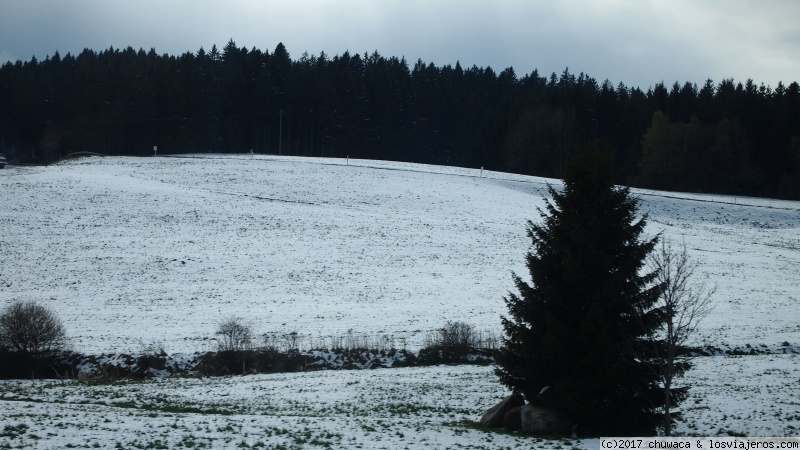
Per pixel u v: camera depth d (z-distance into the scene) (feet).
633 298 67.26
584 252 67.21
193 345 114.73
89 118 400.88
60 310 137.69
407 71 544.62
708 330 125.49
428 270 174.70
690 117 397.80
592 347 66.18
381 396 89.35
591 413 66.03
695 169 356.59
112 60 545.44
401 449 60.95
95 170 274.16
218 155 357.61
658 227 233.76
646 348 66.59
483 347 113.91
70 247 180.86
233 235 198.18
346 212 228.43
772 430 68.23
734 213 269.64
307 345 115.44
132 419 71.10
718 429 68.90
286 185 260.01
